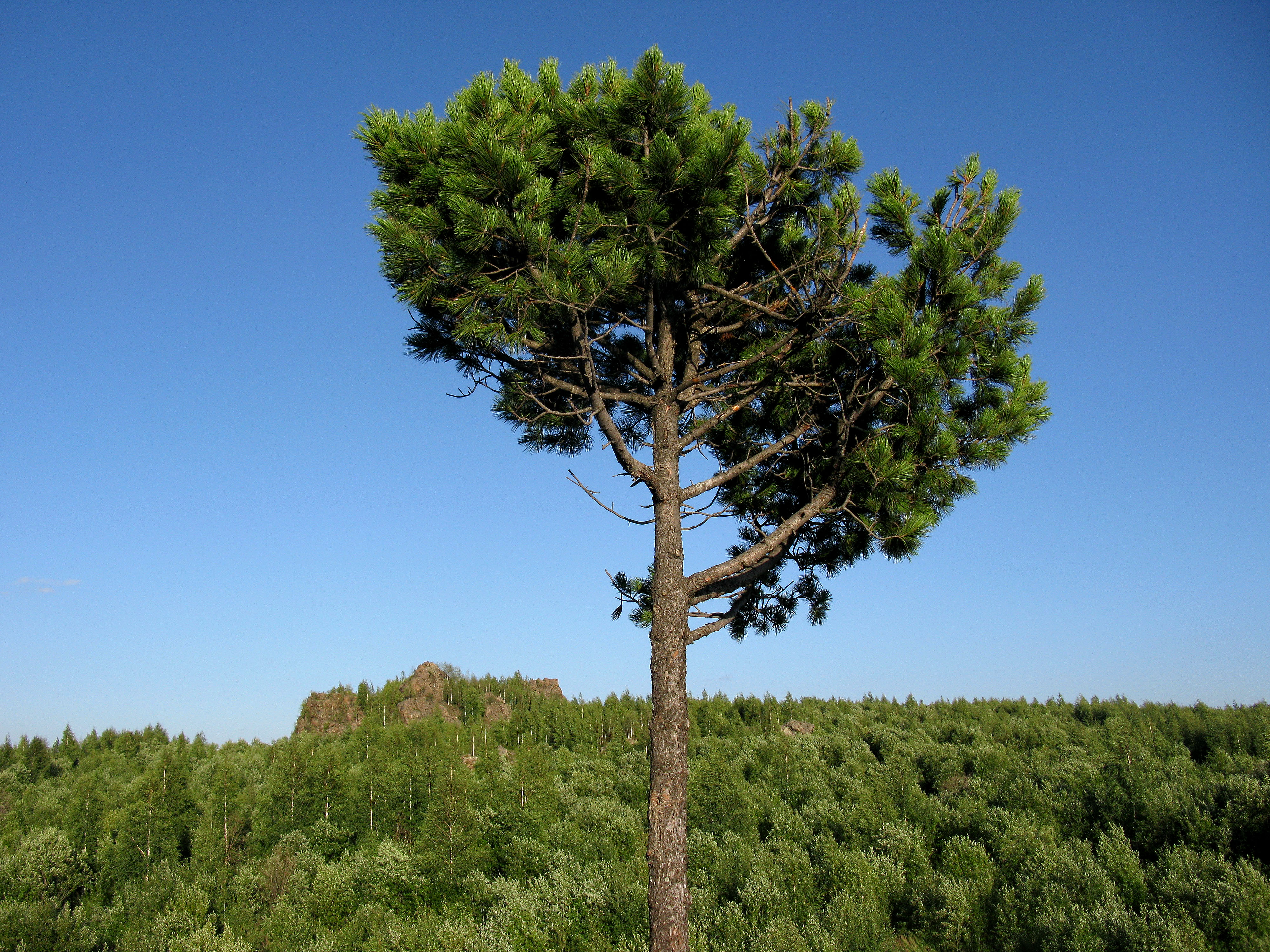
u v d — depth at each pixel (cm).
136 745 5791
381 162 593
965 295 643
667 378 669
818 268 685
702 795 2680
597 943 1544
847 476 665
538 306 603
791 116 712
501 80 634
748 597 787
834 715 5175
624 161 578
